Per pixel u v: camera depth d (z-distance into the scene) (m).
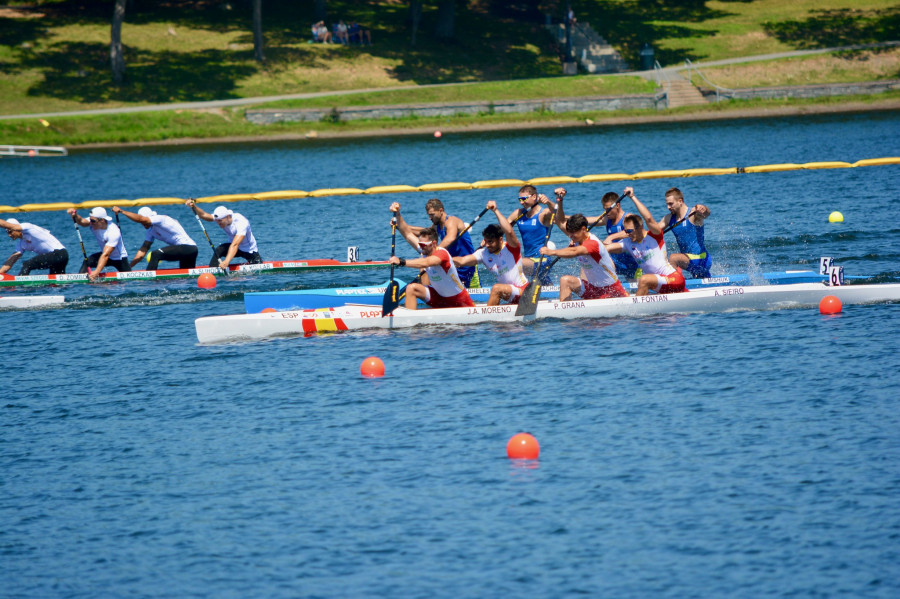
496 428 36.09
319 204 106.88
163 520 30.00
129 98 198.62
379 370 43.12
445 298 51.91
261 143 180.12
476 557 27.05
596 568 26.28
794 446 33.28
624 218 53.56
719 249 70.69
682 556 26.69
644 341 46.91
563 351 45.72
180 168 147.50
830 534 27.45
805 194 96.38
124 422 38.53
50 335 52.78
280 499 31.02
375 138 184.25
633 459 32.81
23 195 122.31
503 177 125.38
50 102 194.38
